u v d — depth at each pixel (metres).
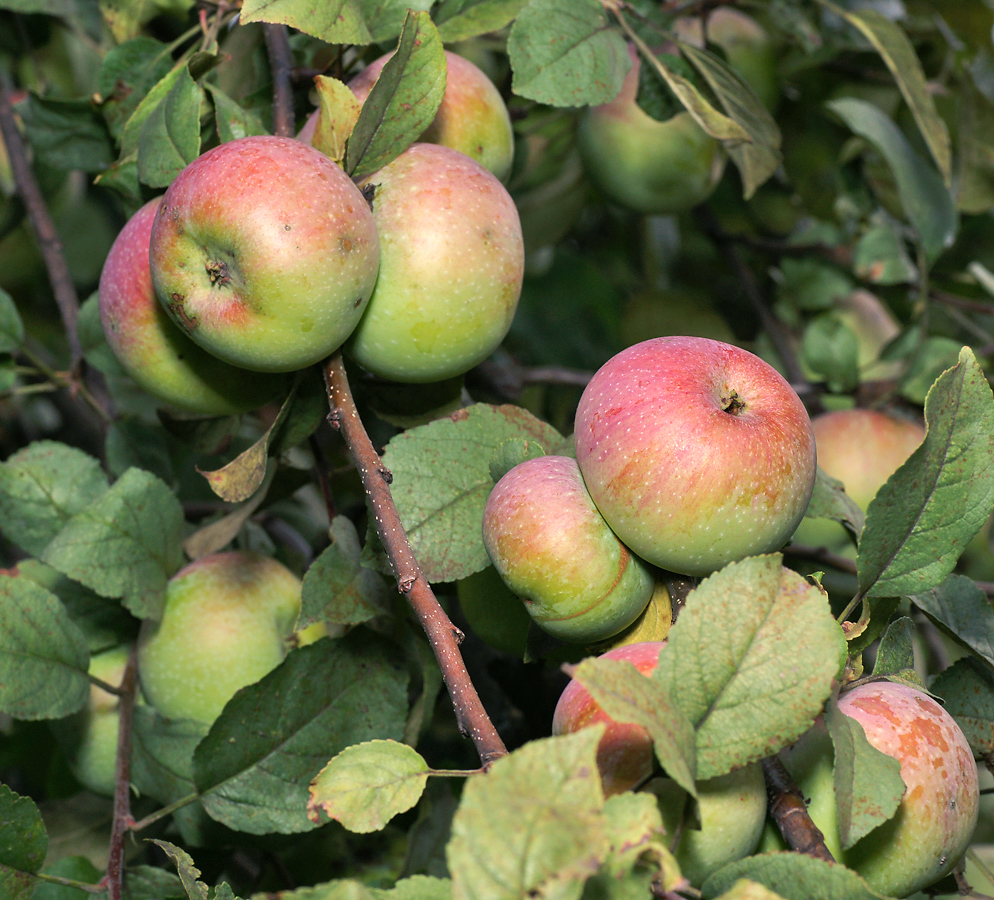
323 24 0.71
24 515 0.79
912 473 0.65
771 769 0.63
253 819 0.70
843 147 1.04
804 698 0.59
